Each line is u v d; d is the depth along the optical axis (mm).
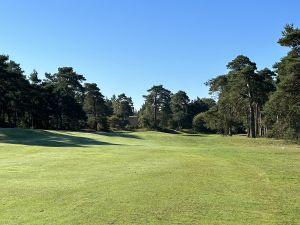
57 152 24438
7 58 73312
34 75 90812
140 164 18516
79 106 92750
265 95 64625
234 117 74438
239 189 12562
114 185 12602
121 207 9750
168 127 122750
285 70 41406
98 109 114438
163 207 9836
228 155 24672
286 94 40938
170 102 131625
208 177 14844
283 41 41438
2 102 75938
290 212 9711
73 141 39219
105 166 17547
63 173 15227
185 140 50344
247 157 23594
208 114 77750
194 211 9523
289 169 17984
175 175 15055
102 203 10125
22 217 8789
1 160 19703
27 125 89125
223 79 73625
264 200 11016
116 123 107938
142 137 52312
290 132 45219
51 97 88750
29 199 10492
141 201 10422
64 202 10203
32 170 16031
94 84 112500
